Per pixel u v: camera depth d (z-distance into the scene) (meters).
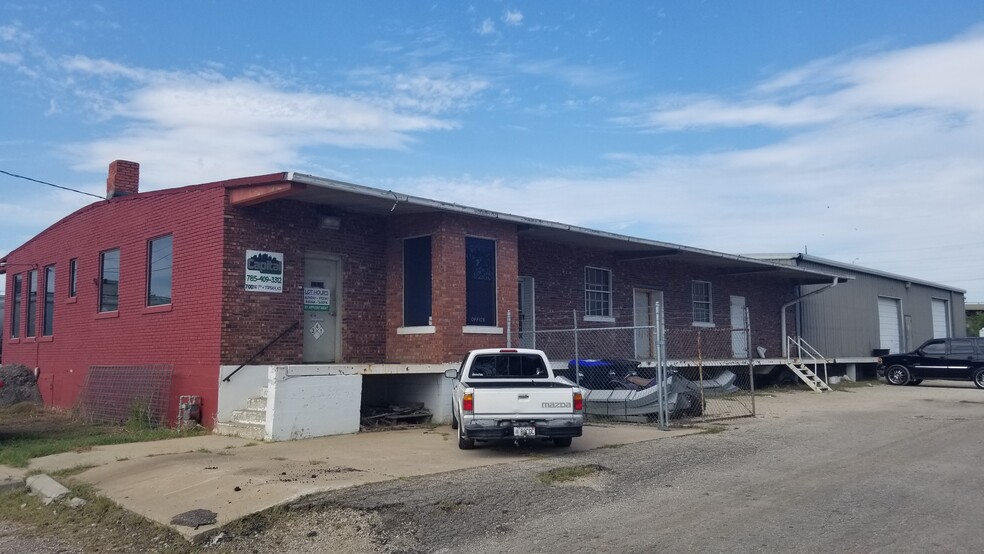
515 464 10.42
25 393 21.44
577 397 11.24
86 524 8.48
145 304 16.80
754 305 28.98
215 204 14.73
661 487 9.06
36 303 22.86
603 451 11.58
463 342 16.28
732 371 26.48
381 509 7.92
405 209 16.14
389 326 17.12
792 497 8.48
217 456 11.40
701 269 26.48
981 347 27.34
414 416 15.53
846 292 34.56
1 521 8.92
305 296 15.95
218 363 14.21
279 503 8.14
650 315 24.53
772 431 13.83
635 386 16.27
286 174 13.31
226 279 14.39
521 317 20.08
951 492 8.62
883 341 37.28
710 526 7.34
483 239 17.12
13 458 11.84
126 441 13.41
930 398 21.91
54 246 21.72
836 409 18.31
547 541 7.01
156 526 8.01
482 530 7.39
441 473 9.76
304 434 13.41
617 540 6.97
